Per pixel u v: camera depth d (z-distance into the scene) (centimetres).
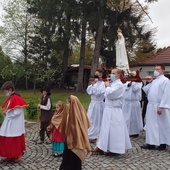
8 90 478
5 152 461
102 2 1700
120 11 1830
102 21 1792
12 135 461
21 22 2262
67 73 2602
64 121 409
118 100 511
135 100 673
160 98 556
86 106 1285
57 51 2211
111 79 515
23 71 2202
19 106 464
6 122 467
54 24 1906
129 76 669
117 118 508
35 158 492
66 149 374
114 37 1803
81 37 2022
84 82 2505
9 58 2284
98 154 517
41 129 588
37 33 2228
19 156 470
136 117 671
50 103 583
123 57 891
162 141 559
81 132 359
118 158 497
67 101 374
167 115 560
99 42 1838
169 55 1739
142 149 563
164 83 549
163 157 507
